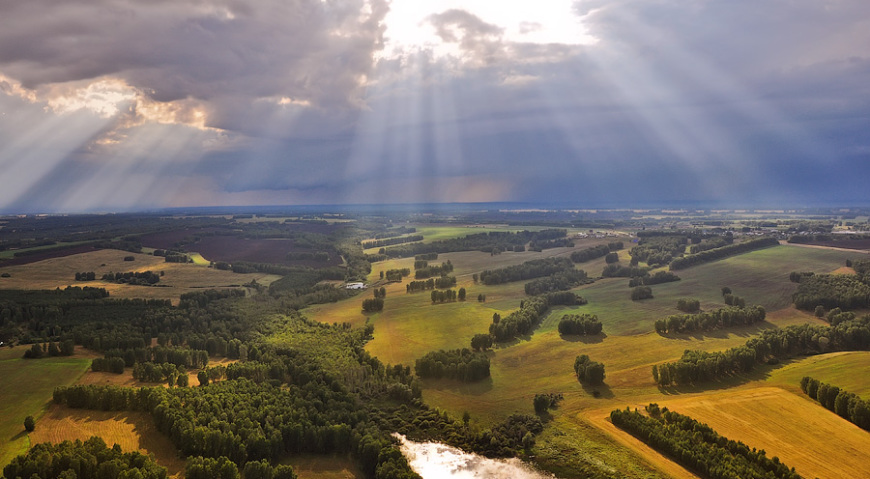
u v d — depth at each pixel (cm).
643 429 10012
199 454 8838
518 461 9800
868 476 8419
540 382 13262
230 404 10406
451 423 11244
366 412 11262
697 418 10600
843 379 12075
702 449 9038
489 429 10969
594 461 9469
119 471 7688
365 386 12638
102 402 10600
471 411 11875
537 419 11288
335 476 9200
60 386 11219
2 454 8762
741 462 8562
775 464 8444
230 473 8219
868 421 9919
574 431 10662
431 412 11738
